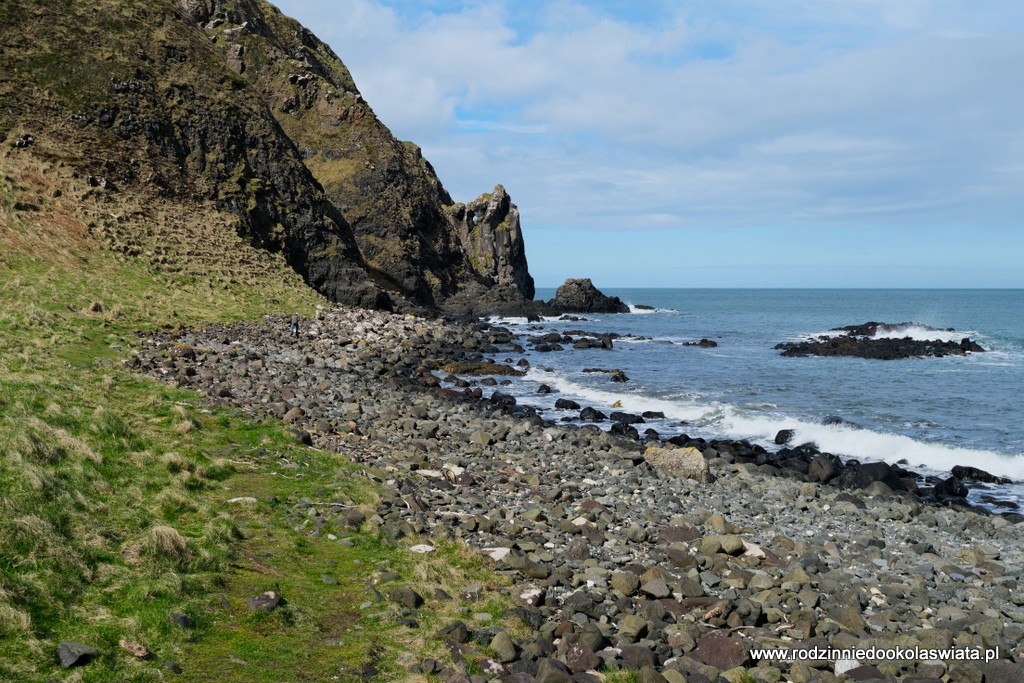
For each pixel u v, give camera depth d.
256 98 88.44
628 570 12.84
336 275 80.94
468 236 144.75
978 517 18.56
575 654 9.53
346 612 10.52
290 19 153.25
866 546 15.91
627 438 28.53
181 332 39.75
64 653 8.31
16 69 66.75
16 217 48.38
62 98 67.12
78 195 57.06
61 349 26.77
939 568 14.48
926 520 18.67
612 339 75.12
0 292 35.41
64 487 12.12
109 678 8.16
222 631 9.59
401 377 40.44
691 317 122.75
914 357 60.78
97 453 14.34
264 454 17.75
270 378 32.19
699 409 36.25
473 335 66.56
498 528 14.79
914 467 26.77
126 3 83.62
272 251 74.94
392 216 113.50
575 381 45.41
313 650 9.33
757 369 52.59
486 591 11.62
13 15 71.38
